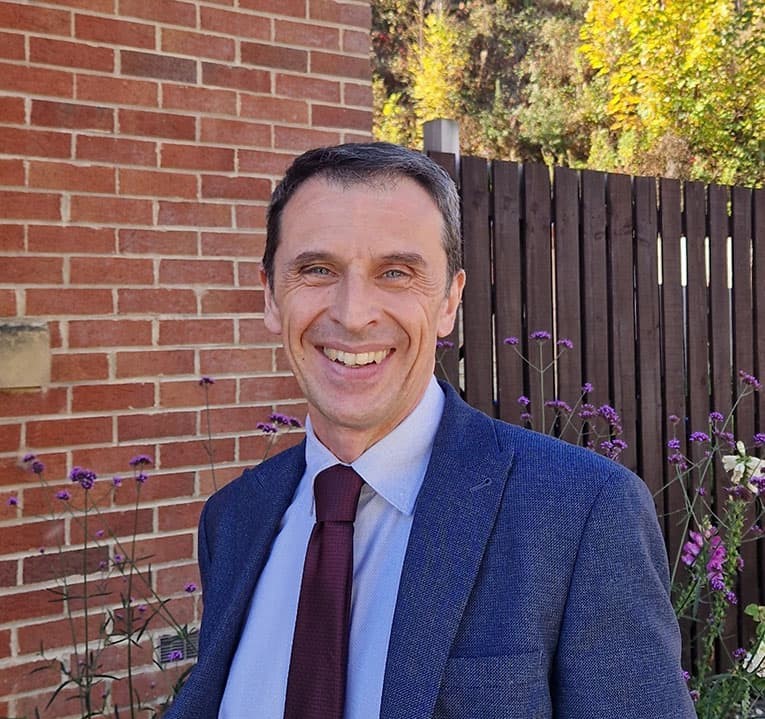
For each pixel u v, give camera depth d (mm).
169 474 2742
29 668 2533
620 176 3502
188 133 2754
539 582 1034
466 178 3123
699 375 3758
